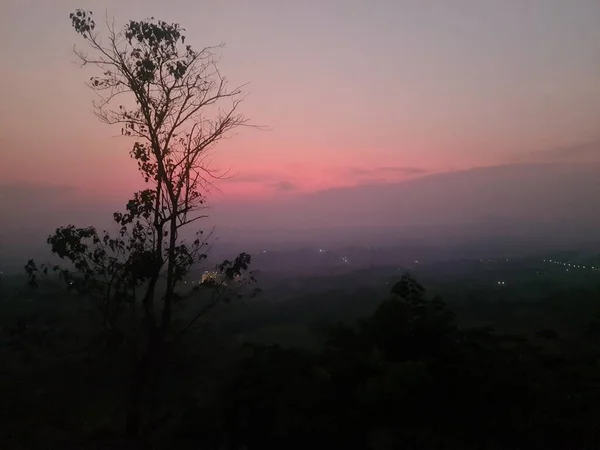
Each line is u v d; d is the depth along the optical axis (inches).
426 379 324.5
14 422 454.6
